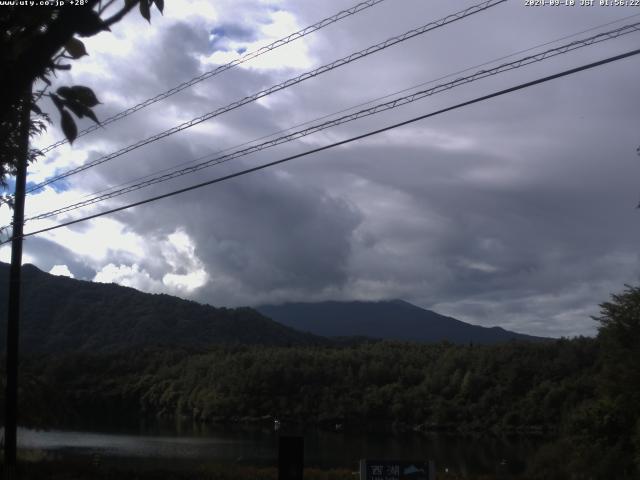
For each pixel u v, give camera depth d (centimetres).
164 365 12369
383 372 10600
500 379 9200
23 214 2159
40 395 3209
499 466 4978
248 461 4684
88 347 14125
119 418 10188
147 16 378
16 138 654
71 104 353
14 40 361
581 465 3672
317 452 6200
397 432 8950
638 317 3941
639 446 3519
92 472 2441
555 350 9194
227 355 12106
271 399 10369
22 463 2478
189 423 9906
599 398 4309
